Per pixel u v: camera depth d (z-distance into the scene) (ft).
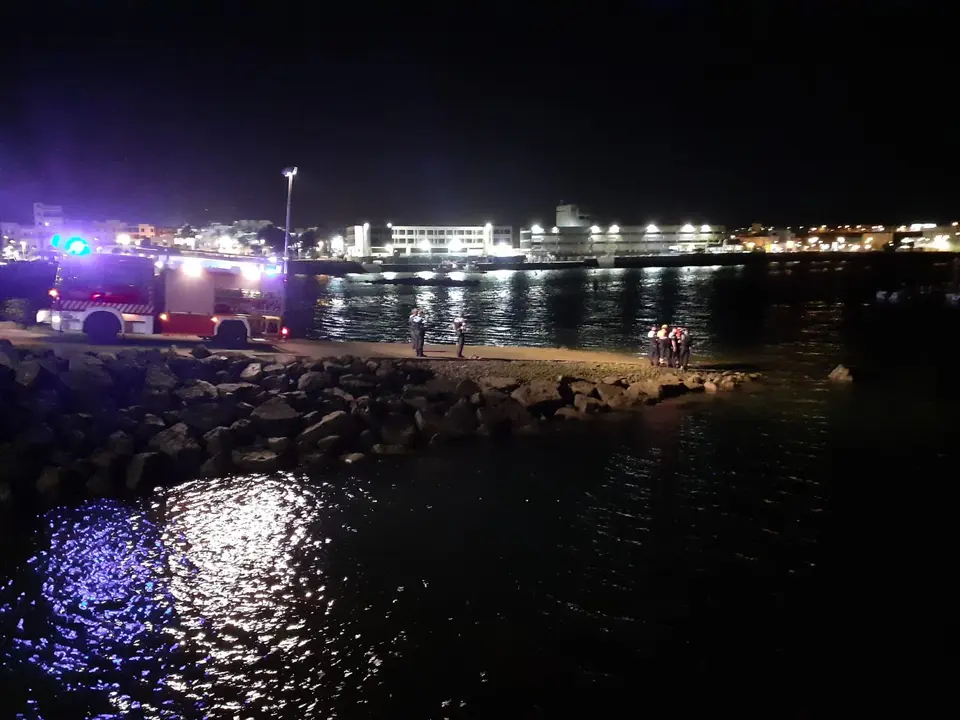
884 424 75.41
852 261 640.99
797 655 32.83
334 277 434.71
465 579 39.24
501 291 322.55
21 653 31.53
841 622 35.68
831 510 50.72
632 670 31.45
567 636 33.86
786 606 37.11
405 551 42.70
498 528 46.62
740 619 35.78
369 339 143.13
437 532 45.70
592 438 69.26
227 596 36.88
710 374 100.07
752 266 605.73
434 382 76.89
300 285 316.19
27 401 56.24
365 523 46.96
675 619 35.65
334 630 33.94
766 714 28.89
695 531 46.70
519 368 90.33
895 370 110.42
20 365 58.90
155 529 45.16
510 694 29.58
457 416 69.36
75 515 47.06
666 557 42.68
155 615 34.96
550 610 36.14
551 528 46.68
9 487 48.21
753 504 51.80
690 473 58.80
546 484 55.57
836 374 100.42
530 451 64.69
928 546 44.73
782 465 61.00
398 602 36.55
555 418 76.48
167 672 30.55
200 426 61.26
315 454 59.98
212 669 30.83
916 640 34.14
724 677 31.14
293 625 34.27
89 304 81.97
